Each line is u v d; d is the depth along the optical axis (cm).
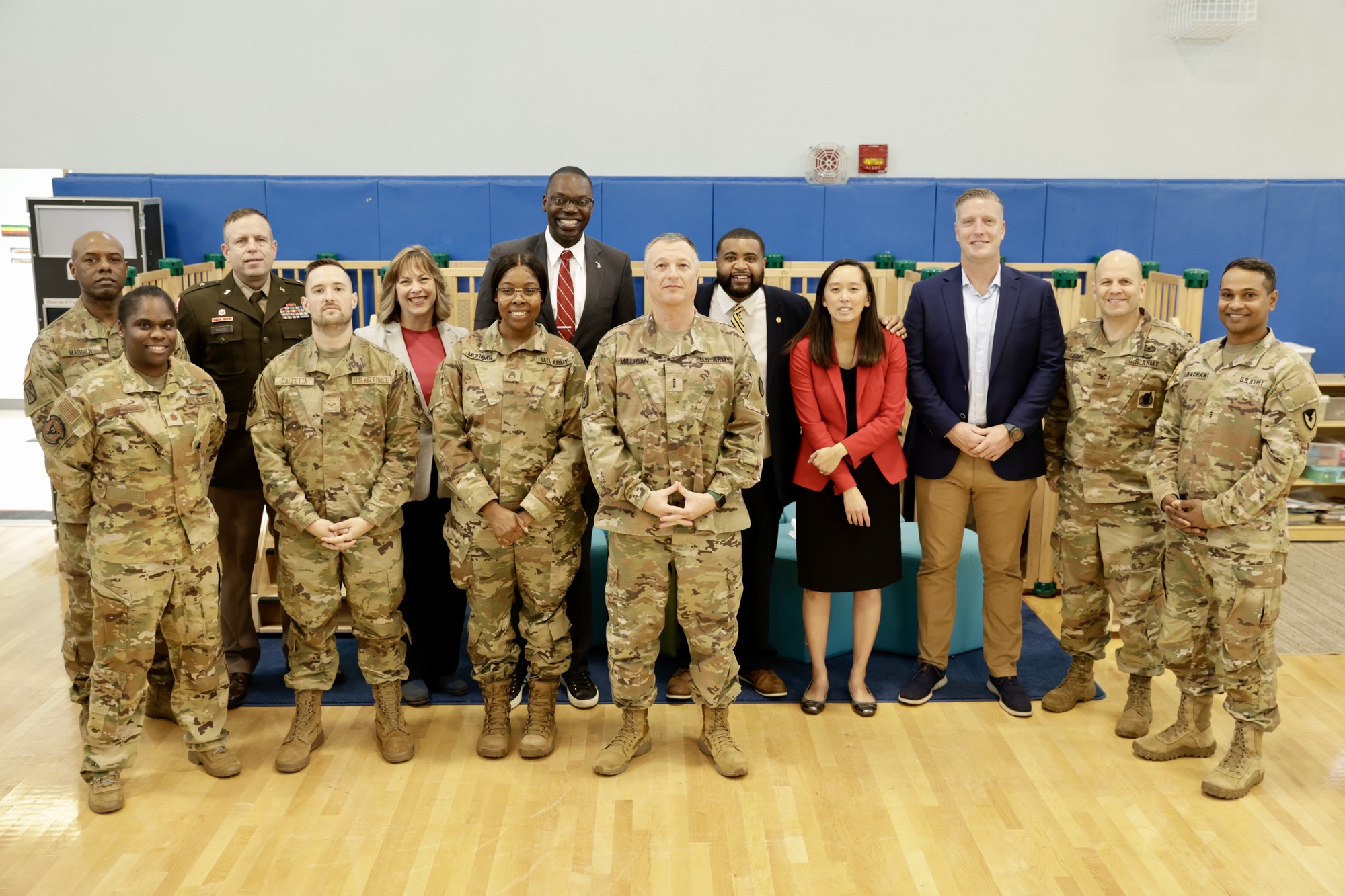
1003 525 359
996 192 633
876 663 411
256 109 633
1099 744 342
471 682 387
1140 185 633
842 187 630
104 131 634
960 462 358
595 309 354
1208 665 327
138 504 292
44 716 359
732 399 310
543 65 630
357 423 314
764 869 272
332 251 633
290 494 311
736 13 627
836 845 283
